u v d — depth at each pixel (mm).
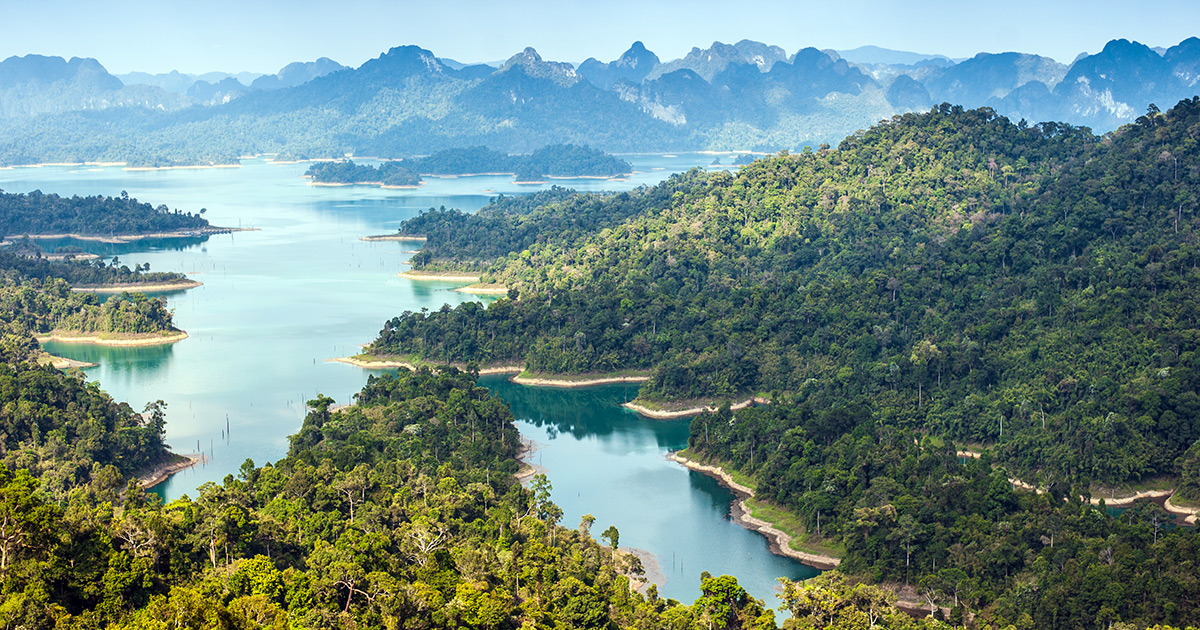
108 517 199375
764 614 191000
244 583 181250
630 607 194250
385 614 175000
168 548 188250
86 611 169000
